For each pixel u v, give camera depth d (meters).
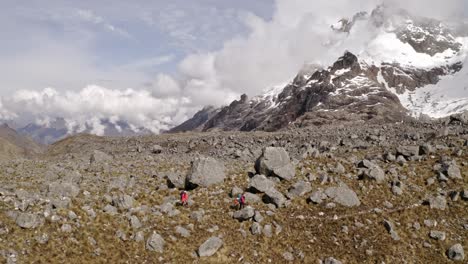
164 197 38.22
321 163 49.31
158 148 87.06
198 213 35.12
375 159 50.44
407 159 50.31
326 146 66.75
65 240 28.61
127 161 58.19
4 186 37.00
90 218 31.48
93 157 59.06
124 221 32.34
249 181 42.66
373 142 65.81
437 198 39.75
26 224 28.48
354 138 72.62
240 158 60.56
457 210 38.94
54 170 46.75
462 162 46.53
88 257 27.98
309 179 43.16
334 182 43.00
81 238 29.25
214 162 42.69
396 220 37.59
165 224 33.41
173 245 31.14
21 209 30.02
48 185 35.84
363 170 44.75
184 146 90.19
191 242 32.03
